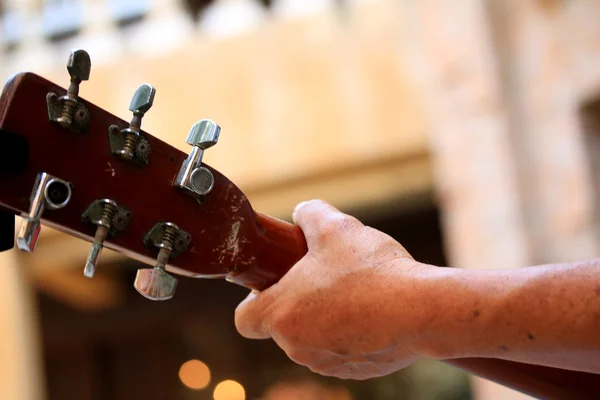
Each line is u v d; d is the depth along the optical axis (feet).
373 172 8.01
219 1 8.45
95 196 2.02
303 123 8.02
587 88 6.07
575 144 6.12
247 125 8.14
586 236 5.97
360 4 7.95
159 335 13.71
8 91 1.88
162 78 8.36
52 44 8.53
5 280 9.02
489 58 6.43
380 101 7.79
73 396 13.43
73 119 1.94
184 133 8.18
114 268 11.19
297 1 8.25
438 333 1.98
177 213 2.18
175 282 2.06
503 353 1.95
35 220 1.83
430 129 7.09
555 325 1.86
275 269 2.34
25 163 1.84
